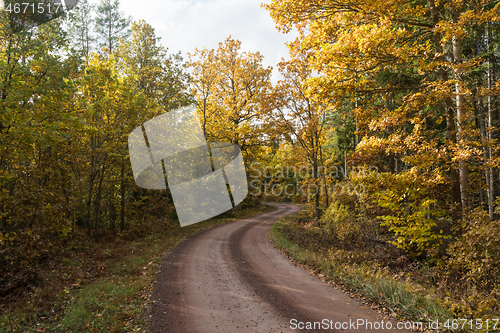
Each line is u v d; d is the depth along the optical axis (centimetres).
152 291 738
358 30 839
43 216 944
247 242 1459
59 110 929
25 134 811
